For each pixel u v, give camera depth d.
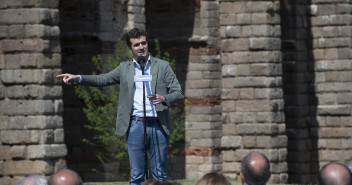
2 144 36.44
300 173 52.41
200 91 49.25
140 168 17.62
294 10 52.84
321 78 52.66
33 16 35.91
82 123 44.00
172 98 17.28
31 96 35.88
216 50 49.31
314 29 52.97
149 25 50.06
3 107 36.38
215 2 49.31
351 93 52.09
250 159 10.72
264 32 45.44
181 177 49.47
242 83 45.75
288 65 52.84
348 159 52.06
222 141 46.31
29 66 35.94
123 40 42.91
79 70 43.44
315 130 52.72
